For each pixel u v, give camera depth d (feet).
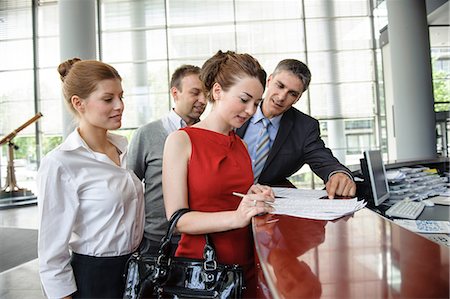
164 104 25.61
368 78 25.21
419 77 19.47
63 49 18.25
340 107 25.39
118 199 3.97
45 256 3.61
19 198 22.61
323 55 25.25
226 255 3.15
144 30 25.53
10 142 22.58
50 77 25.81
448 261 1.71
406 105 19.57
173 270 2.92
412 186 7.02
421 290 1.40
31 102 25.75
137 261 3.15
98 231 3.89
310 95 25.43
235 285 2.77
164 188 3.21
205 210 3.17
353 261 1.77
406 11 19.40
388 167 7.97
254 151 5.63
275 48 25.34
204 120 3.54
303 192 4.43
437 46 25.72
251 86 3.15
